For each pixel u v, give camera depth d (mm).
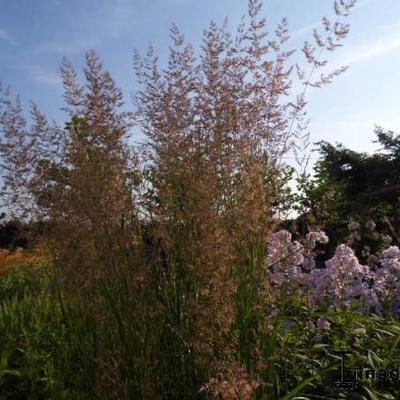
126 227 2775
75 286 2777
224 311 2471
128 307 2631
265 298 2836
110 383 2572
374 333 3930
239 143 2941
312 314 3609
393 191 14266
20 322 4609
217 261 2523
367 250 5496
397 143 16000
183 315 2678
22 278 7164
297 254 3822
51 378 3049
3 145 2879
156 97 2943
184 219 2719
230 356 2529
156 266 2779
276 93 3062
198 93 2971
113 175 2721
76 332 2902
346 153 16328
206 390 2473
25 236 3062
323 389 3260
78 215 2686
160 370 2684
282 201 3174
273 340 2857
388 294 4348
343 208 10078
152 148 2932
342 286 4059
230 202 2889
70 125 2914
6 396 3600
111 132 2812
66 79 2898
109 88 2834
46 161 2920
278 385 2947
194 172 2789
